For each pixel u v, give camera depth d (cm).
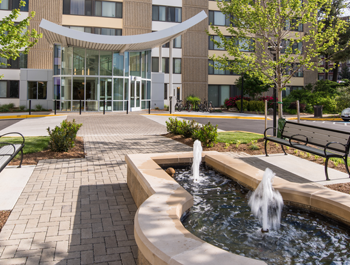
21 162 684
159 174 455
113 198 508
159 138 1140
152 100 2723
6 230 382
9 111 2431
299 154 838
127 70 2441
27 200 489
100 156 818
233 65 1121
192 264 211
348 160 773
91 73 2302
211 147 930
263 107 2600
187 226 352
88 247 345
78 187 561
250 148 912
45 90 2617
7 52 1126
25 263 308
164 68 3125
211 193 470
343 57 3388
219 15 3206
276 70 1077
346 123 1927
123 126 1507
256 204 423
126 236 374
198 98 2920
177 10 3088
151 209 319
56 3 2764
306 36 1050
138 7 2923
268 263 279
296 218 380
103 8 2850
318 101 2731
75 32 1842
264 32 1113
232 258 220
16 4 2731
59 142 826
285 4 1030
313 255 295
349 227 344
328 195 382
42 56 2811
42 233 377
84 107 2303
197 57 3183
